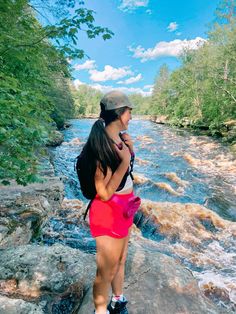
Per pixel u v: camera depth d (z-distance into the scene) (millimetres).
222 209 8766
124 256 2094
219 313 2504
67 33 3381
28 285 2752
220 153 17062
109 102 1652
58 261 3045
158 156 16594
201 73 35562
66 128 33625
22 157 3398
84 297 2492
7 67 4402
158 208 6918
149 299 2488
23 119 3078
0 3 3738
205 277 4848
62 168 12125
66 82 38250
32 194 5266
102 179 1650
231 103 26562
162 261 3025
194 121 33125
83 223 6215
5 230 3926
